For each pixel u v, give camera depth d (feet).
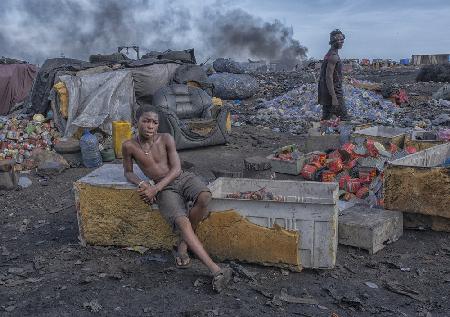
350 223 14.42
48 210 19.03
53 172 24.49
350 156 20.70
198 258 12.26
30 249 14.96
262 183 14.64
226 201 13.00
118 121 29.09
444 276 12.77
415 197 15.43
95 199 14.26
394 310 10.99
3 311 11.03
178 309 10.95
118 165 16.17
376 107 47.34
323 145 25.49
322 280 12.46
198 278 12.44
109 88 31.86
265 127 38.83
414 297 11.59
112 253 14.17
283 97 50.37
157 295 11.62
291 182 14.34
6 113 47.26
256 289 11.85
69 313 10.88
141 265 13.33
